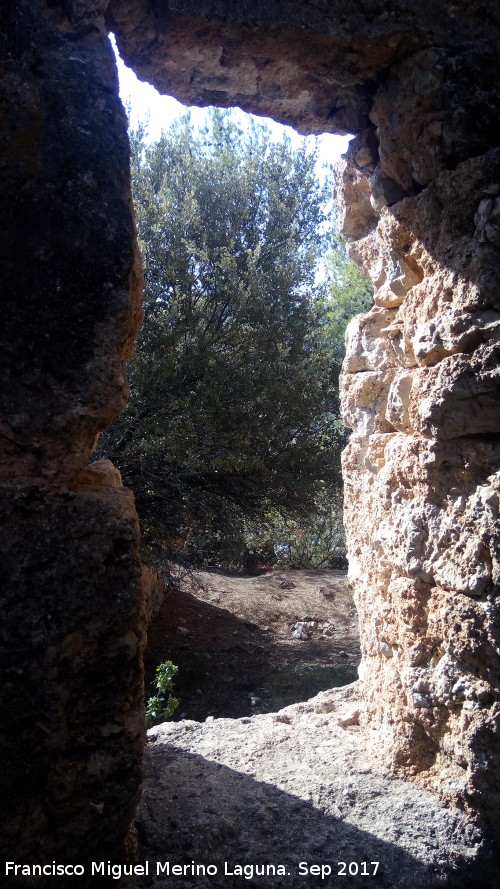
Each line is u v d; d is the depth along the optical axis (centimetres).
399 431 322
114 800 213
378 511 324
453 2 284
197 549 861
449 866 253
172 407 749
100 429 215
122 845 237
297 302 874
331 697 390
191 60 284
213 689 747
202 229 849
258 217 915
